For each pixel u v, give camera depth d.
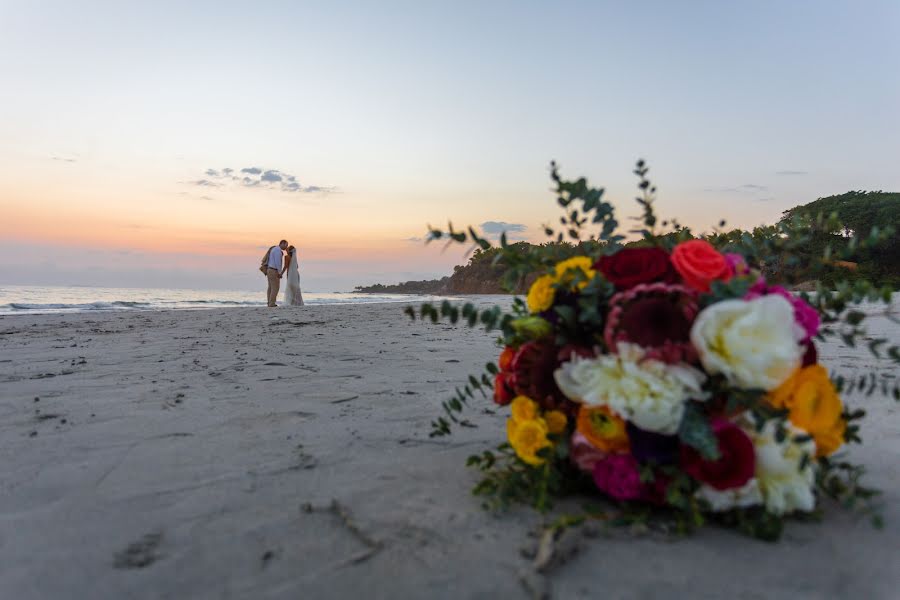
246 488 1.87
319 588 1.27
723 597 1.19
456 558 1.37
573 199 1.78
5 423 2.73
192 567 1.38
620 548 1.40
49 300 24.66
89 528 1.60
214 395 3.30
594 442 1.56
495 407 2.97
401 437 2.44
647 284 1.55
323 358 4.79
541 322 1.66
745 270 1.65
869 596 1.19
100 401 3.17
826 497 1.71
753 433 1.45
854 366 4.06
